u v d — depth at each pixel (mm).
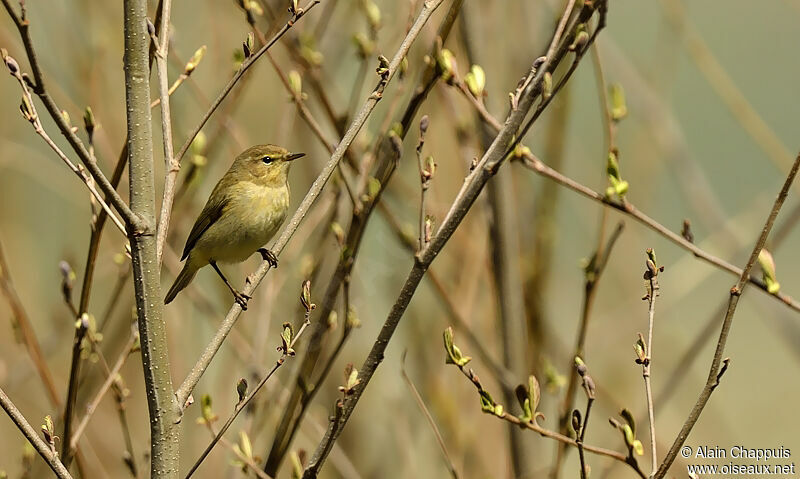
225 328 6438
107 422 10453
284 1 9273
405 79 8930
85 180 5988
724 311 8461
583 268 8477
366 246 10773
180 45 10828
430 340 10227
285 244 6582
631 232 10742
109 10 10586
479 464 9695
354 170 8625
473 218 10016
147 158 6133
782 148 9477
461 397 9977
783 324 9797
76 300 11281
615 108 8078
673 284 10570
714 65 9852
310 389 7926
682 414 11227
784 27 16562
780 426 12430
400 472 9984
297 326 9312
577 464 11617
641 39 12188
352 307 8188
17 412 6000
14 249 11359
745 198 17266
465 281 9852
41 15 10422
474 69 7367
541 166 7402
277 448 7938
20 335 8391
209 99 10148
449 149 10234
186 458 10258
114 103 10555
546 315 9266
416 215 9969
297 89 8125
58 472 6043
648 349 6188
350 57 10938
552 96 6312
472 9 9023
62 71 10344
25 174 11758
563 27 6465
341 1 10438
